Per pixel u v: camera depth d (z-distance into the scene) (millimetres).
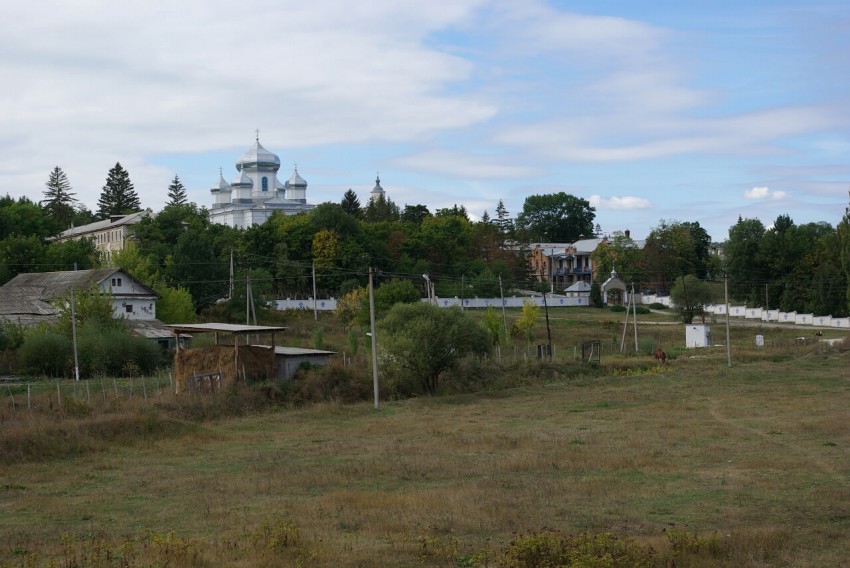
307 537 19656
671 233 154125
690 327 86938
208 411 44562
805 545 19000
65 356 59656
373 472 28531
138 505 24312
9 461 31781
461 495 24297
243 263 114625
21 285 82938
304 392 50469
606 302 130875
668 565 17344
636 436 35906
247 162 172250
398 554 18406
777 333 99438
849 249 101750
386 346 54625
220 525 21547
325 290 118000
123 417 37406
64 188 173750
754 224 154250
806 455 30406
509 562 17062
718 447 32469
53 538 20578
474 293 123938
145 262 93750
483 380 59094
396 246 129500
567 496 24156
